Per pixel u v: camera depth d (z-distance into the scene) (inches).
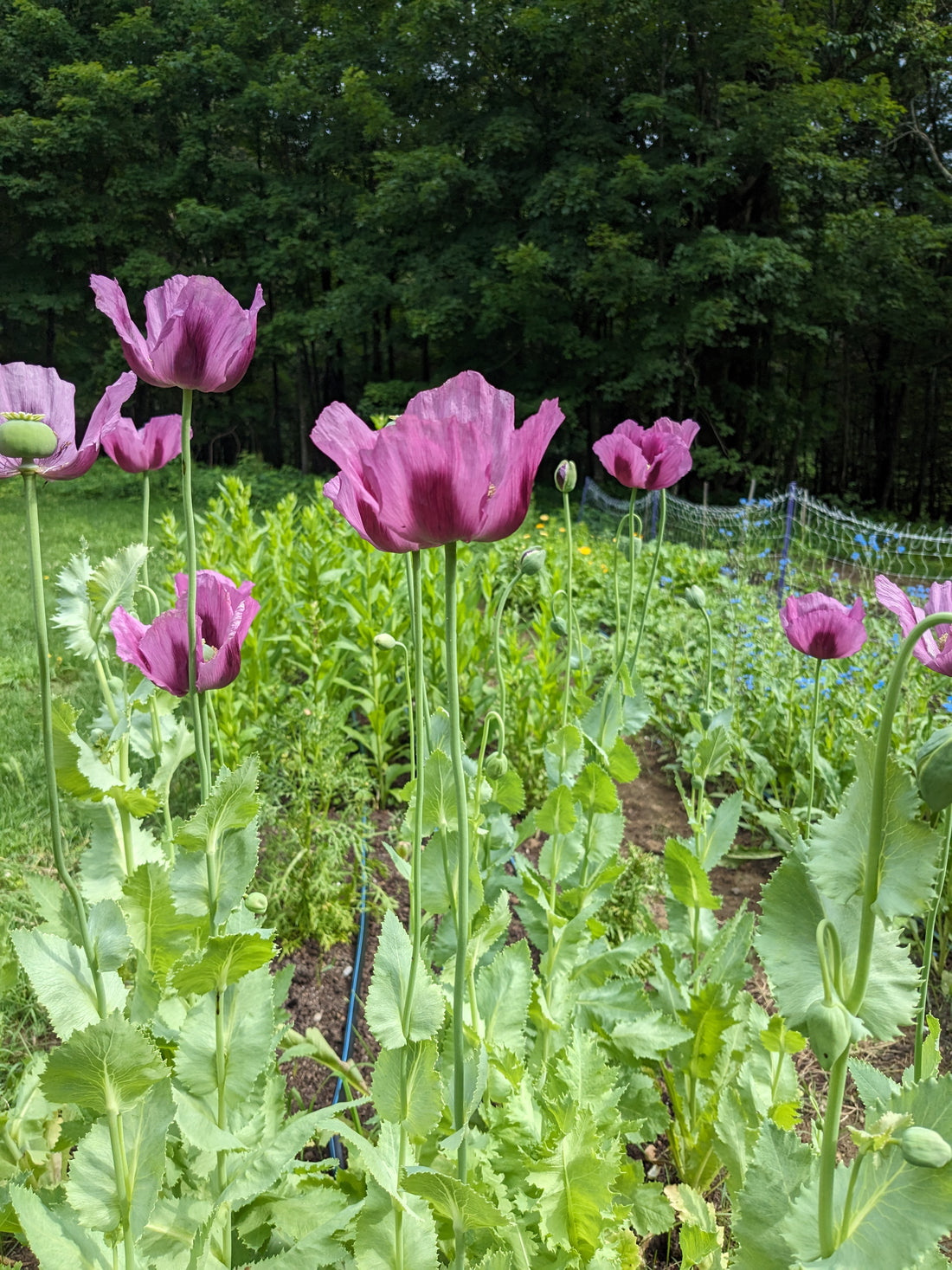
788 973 37.5
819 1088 102.7
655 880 117.7
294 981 115.6
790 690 181.9
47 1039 94.7
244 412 948.6
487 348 780.6
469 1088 49.5
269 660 186.5
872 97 625.9
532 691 177.0
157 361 44.1
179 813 135.5
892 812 32.9
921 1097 34.3
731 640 227.3
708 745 87.3
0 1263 56.3
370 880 135.1
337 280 924.0
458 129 733.3
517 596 272.7
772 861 160.1
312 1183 63.2
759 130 616.4
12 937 43.4
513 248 683.4
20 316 846.5
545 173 672.4
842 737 165.8
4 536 463.8
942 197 741.3
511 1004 63.4
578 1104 57.0
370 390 773.9
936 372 911.7
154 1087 42.9
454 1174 55.5
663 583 298.8
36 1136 62.7
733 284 636.7
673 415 762.8
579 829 83.3
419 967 46.4
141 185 832.9
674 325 641.6
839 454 1037.8
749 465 733.9
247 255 831.1
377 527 42.3
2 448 38.5
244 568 177.8
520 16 655.8
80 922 42.9
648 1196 71.4
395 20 742.5
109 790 45.4
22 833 133.0
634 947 86.7
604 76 691.4
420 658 49.5
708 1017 79.0
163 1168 42.8
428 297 702.5
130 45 864.9
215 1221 49.7
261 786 131.9
